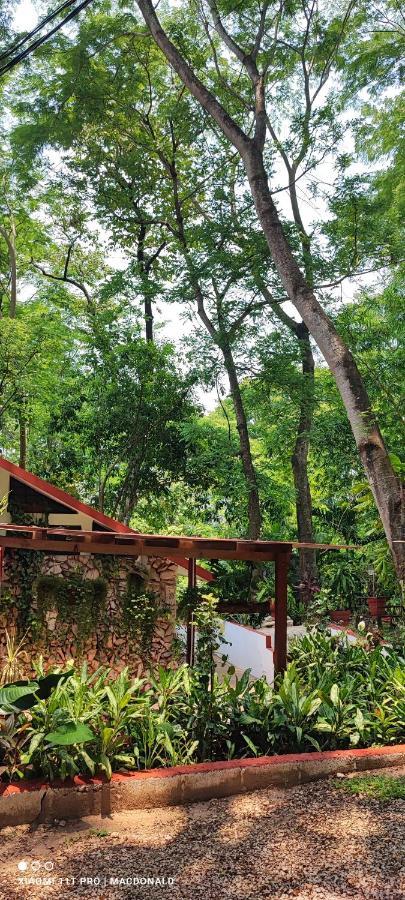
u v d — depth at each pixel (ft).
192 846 16.69
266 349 65.67
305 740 23.40
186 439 69.10
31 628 29.81
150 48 74.43
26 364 68.64
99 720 20.33
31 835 17.33
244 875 15.19
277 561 28.63
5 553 31.24
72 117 70.08
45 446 84.17
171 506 82.38
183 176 81.05
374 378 54.60
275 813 18.69
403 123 76.07
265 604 29.73
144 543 27.96
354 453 69.56
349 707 24.49
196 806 19.36
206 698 23.11
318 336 39.93
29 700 19.33
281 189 71.26
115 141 78.02
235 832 17.49
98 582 30.73
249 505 68.18
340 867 15.47
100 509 75.66
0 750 19.85
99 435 72.28
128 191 77.00
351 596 60.80
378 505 36.14
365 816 18.22
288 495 70.90
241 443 68.90
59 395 75.56
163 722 21.85
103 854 16.25
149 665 29.66
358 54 71.46
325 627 31.99
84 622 29.96
